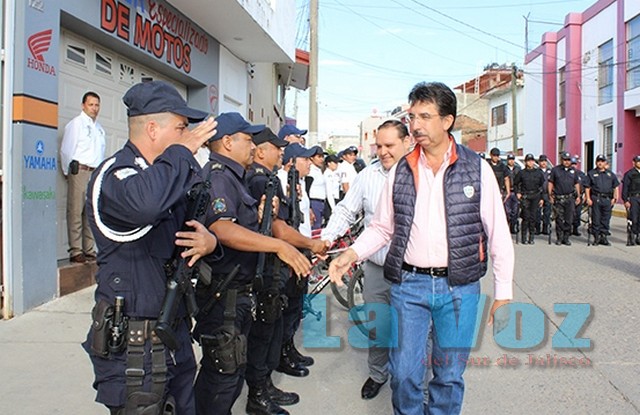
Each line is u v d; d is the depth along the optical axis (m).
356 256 3.05
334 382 4.33
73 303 5.62
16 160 5.15
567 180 11.90
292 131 4.98
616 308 6.27
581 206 13.42
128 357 2.05
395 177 2.99
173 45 8.76
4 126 5.09
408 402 2.94
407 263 2.92
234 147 3.04
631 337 5.23
